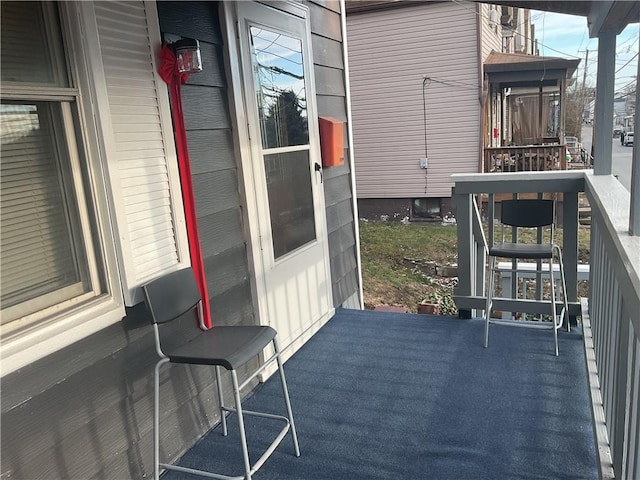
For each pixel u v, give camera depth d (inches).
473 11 327.6
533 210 131.8
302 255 134.6
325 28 151.7
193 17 94.3
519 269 152.5
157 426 76.5
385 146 369.4
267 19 116.4
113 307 73.9
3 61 61.1
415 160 362.9
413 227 360.5
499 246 131.6
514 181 132.9
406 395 106.2
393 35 350.0
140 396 81.0
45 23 65.9
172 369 88.7
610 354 80.9
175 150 85.5
